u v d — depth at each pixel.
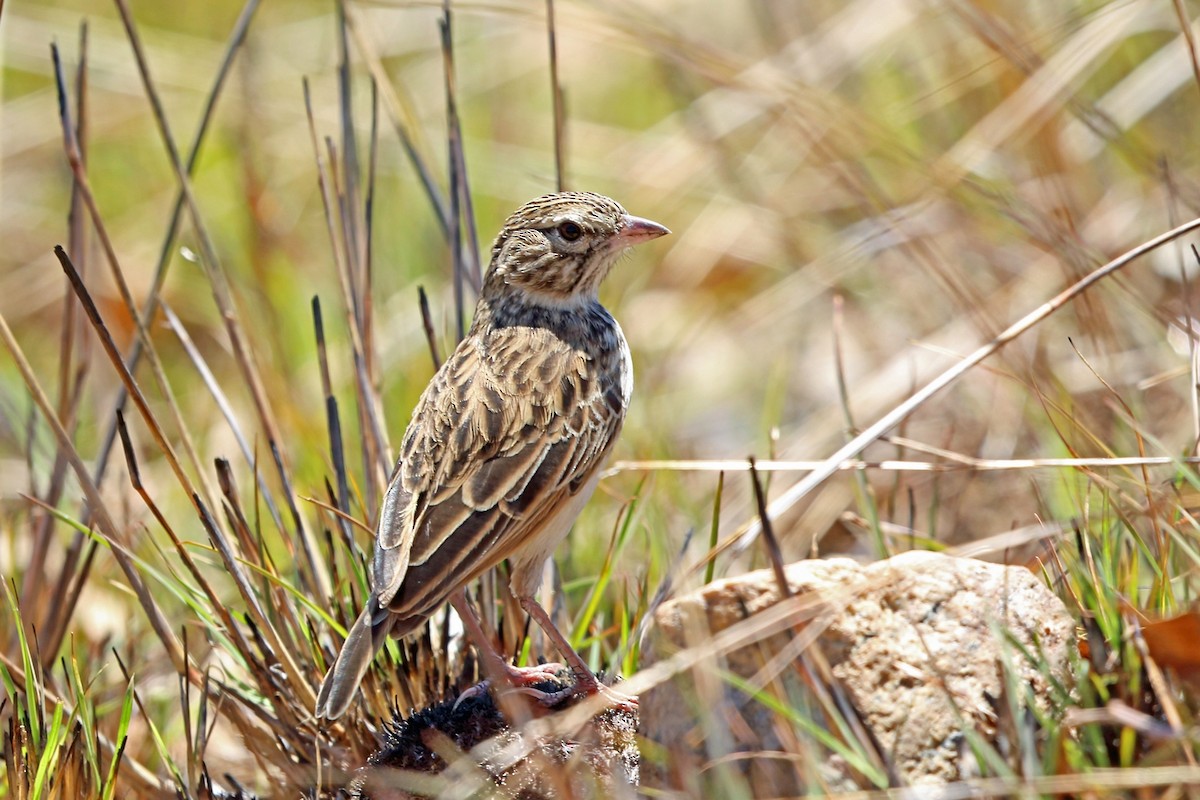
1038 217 12.75
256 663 9.19
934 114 16.80
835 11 18.66
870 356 15.66
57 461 11.07
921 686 7.14
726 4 20.00
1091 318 11.72
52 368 16.55
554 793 7.65
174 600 11.72
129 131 19.25
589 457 9.70
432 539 8.61
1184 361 11.88
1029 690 7.06
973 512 12.62
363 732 9.11
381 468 10.34
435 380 9.80
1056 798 6.69
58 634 10.45
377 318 15.60
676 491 12.91
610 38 16.22
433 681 9.41
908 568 7.48
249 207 16.89
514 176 18.08
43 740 8.62
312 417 14.08
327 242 17.73
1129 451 10.55
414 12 20.30
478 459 9.16
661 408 15.01
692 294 17.11
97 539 9.68
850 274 16.20
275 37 20.55
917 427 13.77
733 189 17.03
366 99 18.16
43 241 18.44
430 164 15.48
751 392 15.82
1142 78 15.85
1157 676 7.01
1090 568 7.85
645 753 7.49
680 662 7.05
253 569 9.41
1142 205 14.16
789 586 7.43
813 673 7.18
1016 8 16.12
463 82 19.67
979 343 13.31
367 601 8.94
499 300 10.47
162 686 11.13
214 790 9.53
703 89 17.75
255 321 16.05
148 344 10.05
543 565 9.34
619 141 19.05
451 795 7.67
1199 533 8.32
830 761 7.02
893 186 16.58
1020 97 14.43
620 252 10.76
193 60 19.44
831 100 15.28
